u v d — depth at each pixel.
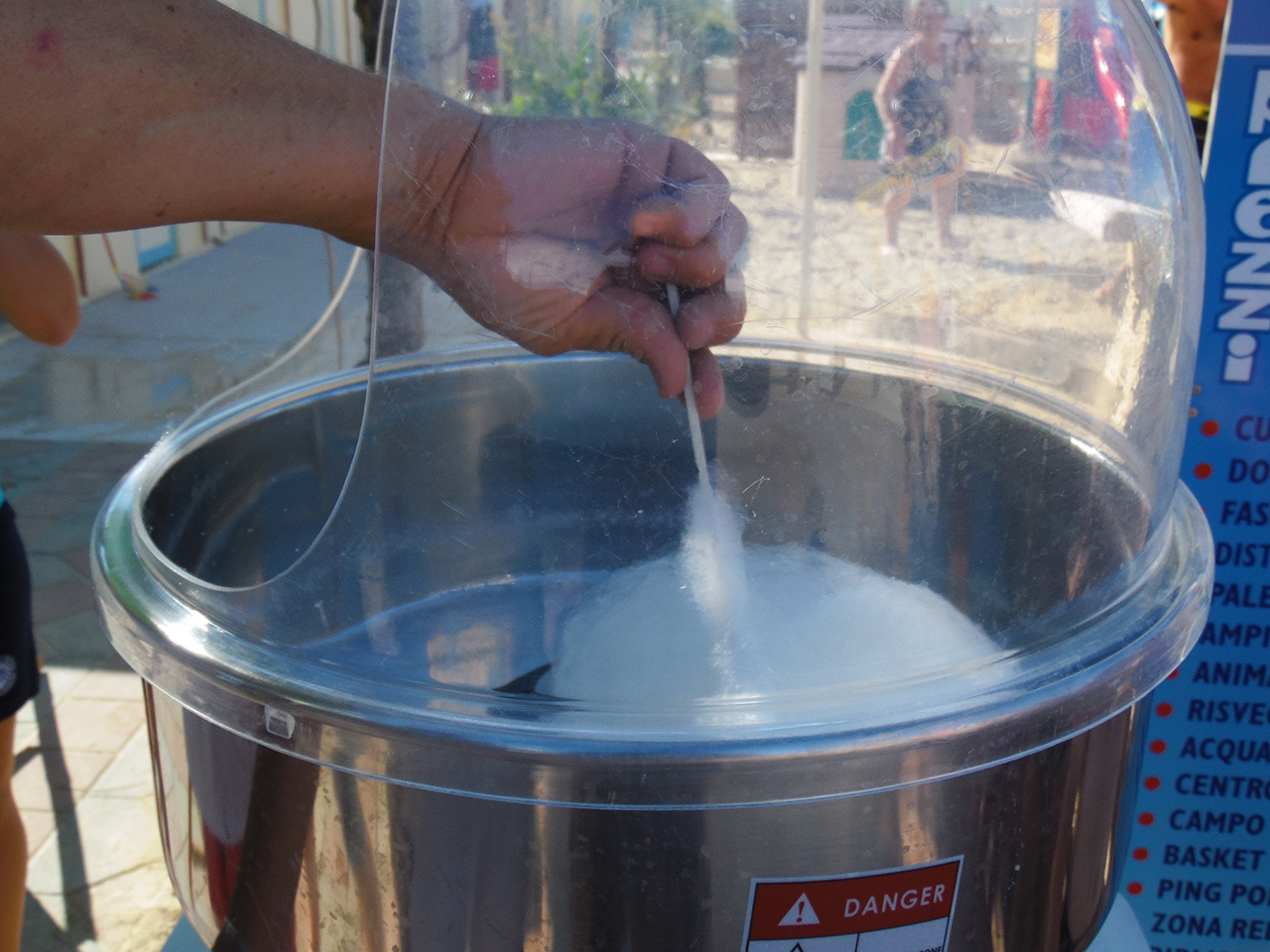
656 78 0.66
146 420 3.44
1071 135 0.67
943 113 0.67
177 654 0.52
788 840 0.46
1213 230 0.99
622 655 0.56
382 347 0.62
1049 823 0.52
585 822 0.45
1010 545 0.64
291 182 0.57
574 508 0.67
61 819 1.79
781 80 0.66
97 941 1.55
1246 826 1.16
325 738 0.47
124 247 4.91
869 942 0.49
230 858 0.55
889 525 0.67
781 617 0.59
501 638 0.58
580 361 0.71
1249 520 1.06
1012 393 0.68
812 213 0.67
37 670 1.36
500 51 0.67
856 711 0.47
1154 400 0.66
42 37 0.47
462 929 0.48
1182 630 0.56
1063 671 0.50
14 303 1.30
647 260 0.64
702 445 0.68
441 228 0.62
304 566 0.56
